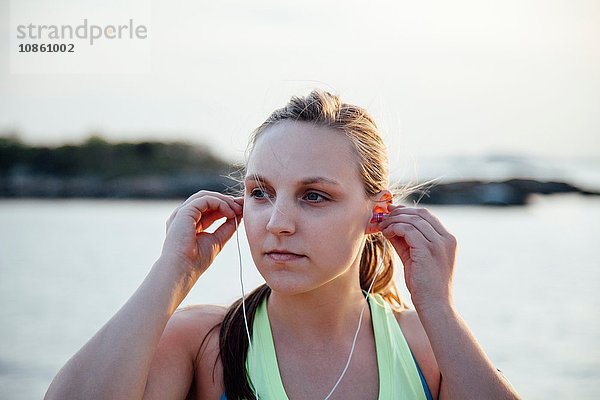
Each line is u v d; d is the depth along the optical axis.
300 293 1.85
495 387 1.79
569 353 4.68
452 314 1.87
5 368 4.57
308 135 1.81
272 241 1.76
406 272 1.95
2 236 9.21
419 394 1.92
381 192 1.95
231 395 1.86
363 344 1.95
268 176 1.79
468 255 7.66
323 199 1.79
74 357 1.75
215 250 2.00
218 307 2.05
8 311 5.72
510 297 5.91
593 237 8.91
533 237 8.84
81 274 6.97
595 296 5.96
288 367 1.88
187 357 1.91
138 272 7.12
